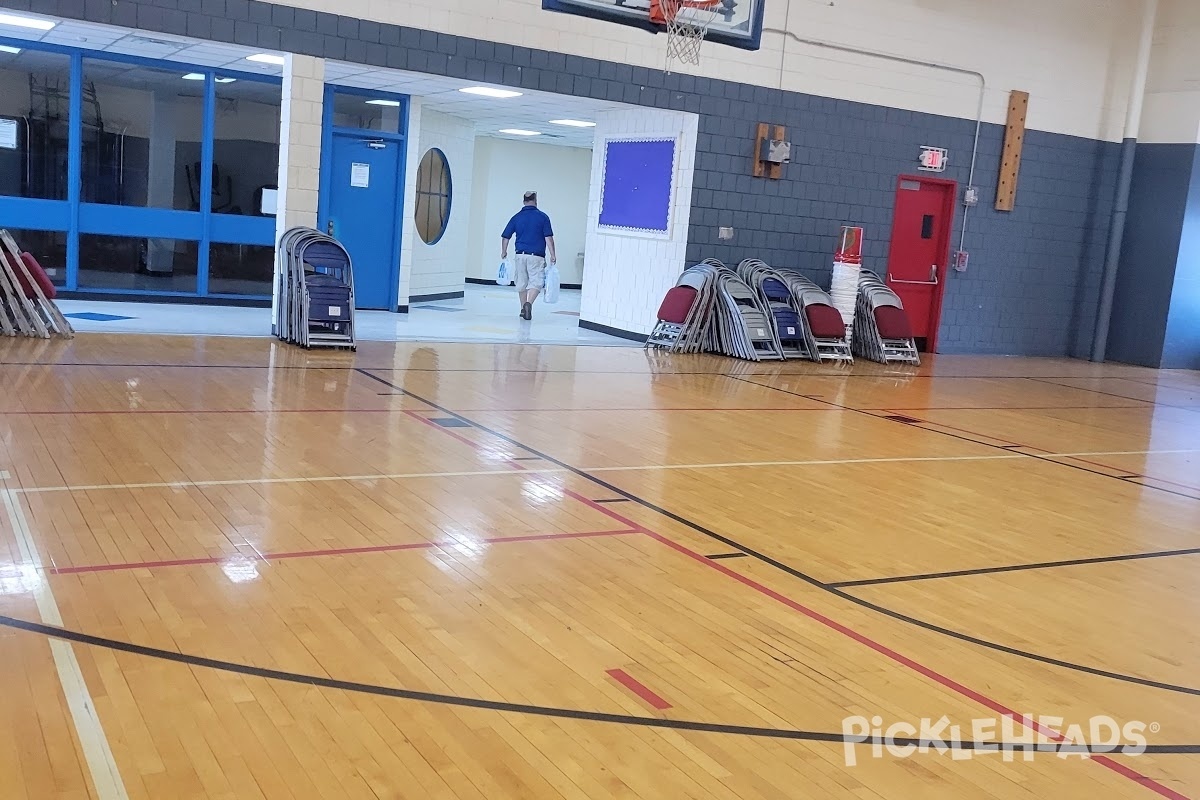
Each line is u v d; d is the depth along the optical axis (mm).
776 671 3455
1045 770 2932
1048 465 7367
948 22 13156
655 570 4371
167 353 8625
